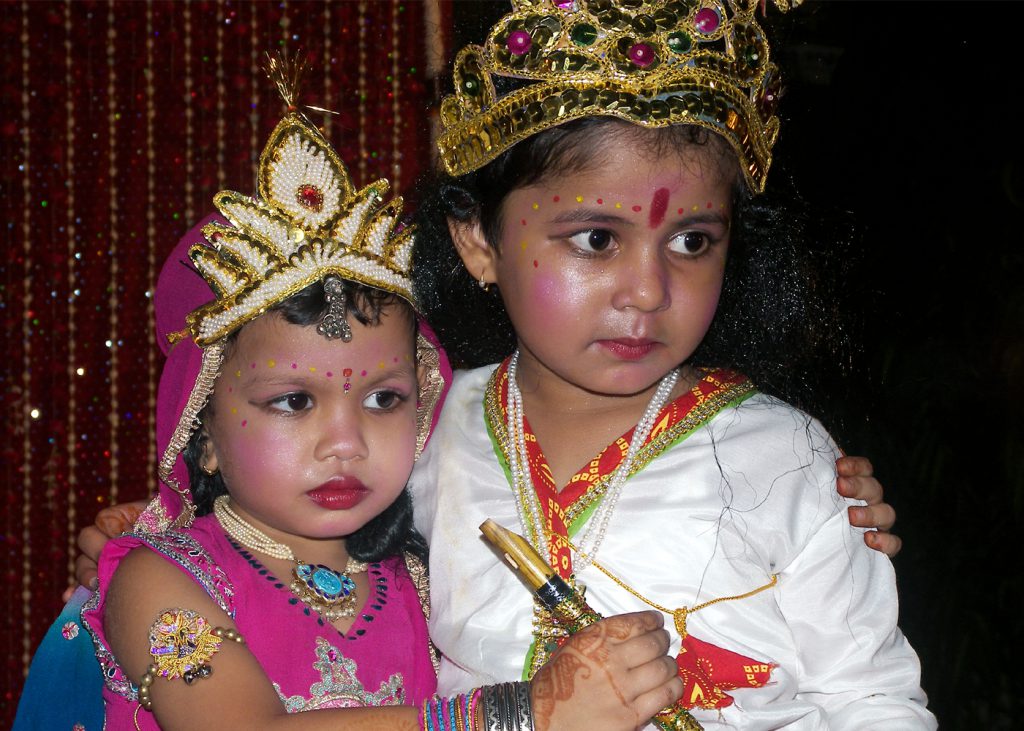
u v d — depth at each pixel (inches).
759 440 57.4
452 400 64.6
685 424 58.4
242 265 55.1
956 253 119.4
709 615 54.6
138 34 140.9
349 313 55.6
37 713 62.4
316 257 55.6
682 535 55.5
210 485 61.0
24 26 139.1
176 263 60.3
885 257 117.6
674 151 52.5
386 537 61.6
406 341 58.0
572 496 57.6
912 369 119.6
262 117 141.2
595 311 52.8
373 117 141.3
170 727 51.6
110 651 56.1
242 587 56.4
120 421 143.4
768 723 54.4
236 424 55.6
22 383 142.7
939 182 120.6
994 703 119.3
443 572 59.1
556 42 53.1
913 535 120.9
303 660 56.1
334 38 141.8
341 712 50.9
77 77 140.9
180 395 57.5
